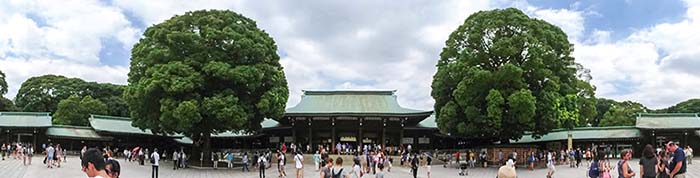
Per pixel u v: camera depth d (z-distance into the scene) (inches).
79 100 3164.4
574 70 2130.9
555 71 2074.3
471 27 2076.8
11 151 2154.3
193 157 2103.8
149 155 2354.8
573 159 2000.5
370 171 1740.9
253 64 1939.0
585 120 2800.2
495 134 2065.7
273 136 2888.8
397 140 2827.3
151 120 1935.3
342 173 732.7
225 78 1817.2
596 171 748.6
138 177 1498.5
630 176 648.4
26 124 2397.9
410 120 2763.3
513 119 1930.4
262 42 1974.7
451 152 2367.1
